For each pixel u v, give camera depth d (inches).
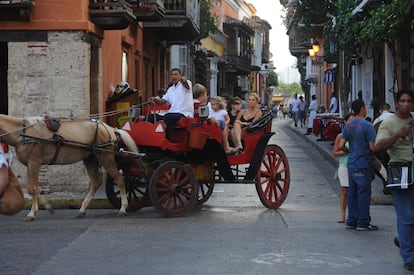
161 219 525.3
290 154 1163.3
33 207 525.3
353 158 468.4
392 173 358.3
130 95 763.4
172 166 528.4
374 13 797.2
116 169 546.3
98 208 608.7
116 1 692.7
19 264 371.6
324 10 1411.2
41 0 660.7
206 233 461.4
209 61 2300.7
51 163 525.3
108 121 764.6
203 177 575.2
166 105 550.0
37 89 665.0
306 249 408.8
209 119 539.8
